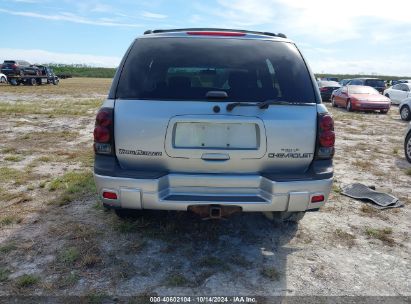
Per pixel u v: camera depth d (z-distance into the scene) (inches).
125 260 124.1
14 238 137.6
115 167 118.0
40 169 231.0
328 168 121.9
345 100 722.8
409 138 280.8
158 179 115.0
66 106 629.0
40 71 1441.9
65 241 135.9
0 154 271.1
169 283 112.2
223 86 119.5
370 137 397.4
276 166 119.1
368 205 182.4
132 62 122.4
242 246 136.4
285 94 119.2
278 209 118.2
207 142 115.6
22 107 581.9
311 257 130.6
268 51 126.6
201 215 120.1
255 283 113.8
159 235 141.5
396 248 139.9
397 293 111.5
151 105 115.1
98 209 165.9
